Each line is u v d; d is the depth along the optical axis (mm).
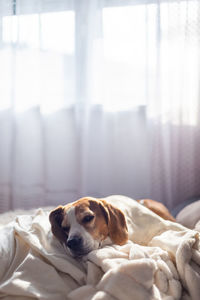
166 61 2471
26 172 2770
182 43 2426
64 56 2652
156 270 1120
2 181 2787
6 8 2648
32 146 2766
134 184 2674
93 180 2738
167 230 1459
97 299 1005
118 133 2645
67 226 1289
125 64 2568
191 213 1761
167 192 2545
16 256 1271
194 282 1118
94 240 1277
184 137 2520
